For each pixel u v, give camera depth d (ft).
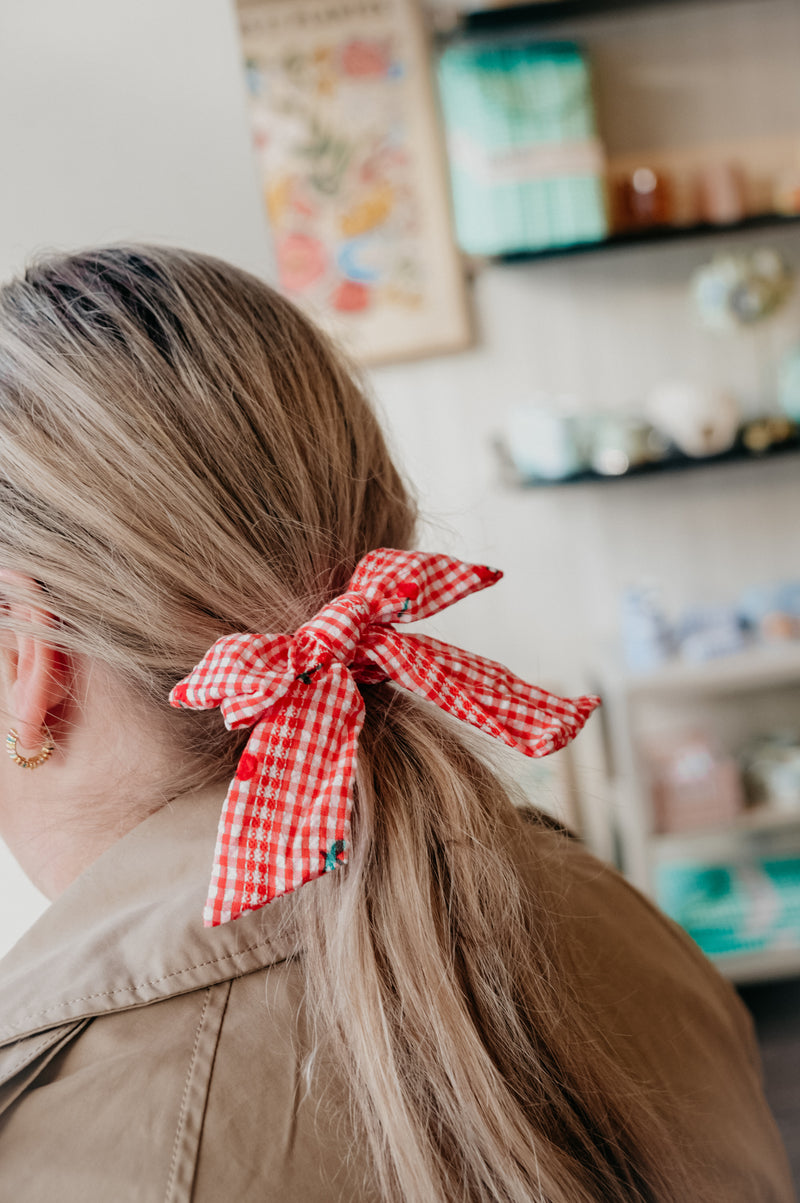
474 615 8.71
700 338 8.33
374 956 1.57
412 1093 1.52
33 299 1.82
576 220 7.57
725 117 7.97
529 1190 1.51
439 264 8.11
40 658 1.69
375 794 1.68
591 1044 1.73
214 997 1.55
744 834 8.75
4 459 1.70
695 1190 1.79
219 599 1.72
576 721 1.77
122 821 1.78
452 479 8.52
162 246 1.95
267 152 7.95
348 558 1.88
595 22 7.80
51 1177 1.38
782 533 8.65
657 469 7.52
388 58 7.82
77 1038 1.53
